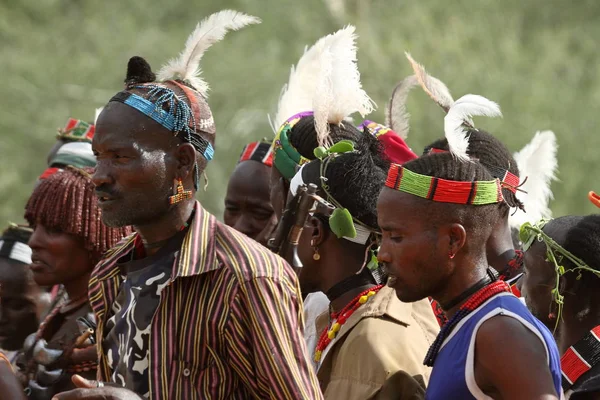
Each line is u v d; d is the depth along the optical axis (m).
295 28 48.38
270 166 17.30
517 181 13.92
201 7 51.41
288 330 10.50
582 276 12.05
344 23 47.62
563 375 11.82
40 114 47.56
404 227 10.66
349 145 12.88
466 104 11.28
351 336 11.83
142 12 51.59
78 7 52.47
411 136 40.22
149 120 11.02
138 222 11.11
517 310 10.19
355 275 12.47
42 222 14.73
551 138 17.02
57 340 14.46
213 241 10.95
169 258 11.07
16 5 51.34
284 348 10.38
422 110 40.94
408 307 12.34
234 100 45.75
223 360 10.59
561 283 12.12
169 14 52.03
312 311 14.16
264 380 10.41
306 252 12.59
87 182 14.81
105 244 14.75
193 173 11.28
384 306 11.99
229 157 44.56
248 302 10.48
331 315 12.70
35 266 14.84
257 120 45.09
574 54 47.75
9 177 45.91
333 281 12.53
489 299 10.42
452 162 10.78
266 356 10.34
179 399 10.45
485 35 45.19
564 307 12.18
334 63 14.36
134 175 10.93
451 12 47.19
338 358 11.85
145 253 11.59
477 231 10.66
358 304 12.24
